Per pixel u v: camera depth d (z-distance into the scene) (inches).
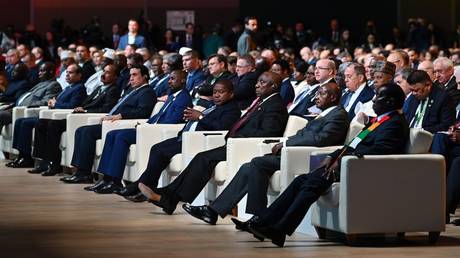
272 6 1803.6
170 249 511.8
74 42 1536.7
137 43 1182.9
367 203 515.2
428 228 524.4
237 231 569.3
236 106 677.3
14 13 1759.4
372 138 526.9
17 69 1011.3
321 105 581.3
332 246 520.4
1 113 968.9
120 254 499.5
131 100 783.1
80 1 1770.4
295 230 568.7
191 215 609.6
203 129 668.1
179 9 1785.2
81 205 674.8
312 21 1809.8
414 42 1611.7
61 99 896.9
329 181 518.3
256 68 847.1
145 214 634.8
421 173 522.6
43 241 539.8
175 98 737.0
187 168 615.5
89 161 788.0
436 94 617.3
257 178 561.6
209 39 1526.8
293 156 553.9
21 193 736.3
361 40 1663.4
